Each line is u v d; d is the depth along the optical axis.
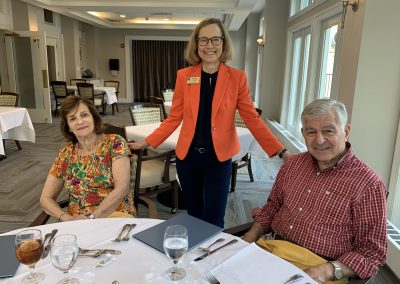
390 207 2.67
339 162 1.35
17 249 1.00
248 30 10.03
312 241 1.38
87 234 1.29
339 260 1.29
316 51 4.57
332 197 1.35
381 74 2.59
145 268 1.08
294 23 5.61
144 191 2.81
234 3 6.60
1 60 7.47
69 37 10.20
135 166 2.10
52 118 8.29
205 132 1.91
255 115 1.96
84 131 1.77
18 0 7.54
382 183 1.31
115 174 1.82
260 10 9.29
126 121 8.30
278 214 1.57
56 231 1.31
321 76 4.53
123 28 11.89
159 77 12.72
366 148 2.71
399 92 2.60
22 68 7.46
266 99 6.74
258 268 1.08
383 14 2.51
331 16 4.11
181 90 2.01
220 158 1.91
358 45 2.61
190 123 1.93
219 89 1.87
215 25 1.81
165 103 5.89
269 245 1.41
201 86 1.90
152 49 12.49
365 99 2.65
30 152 5.14
